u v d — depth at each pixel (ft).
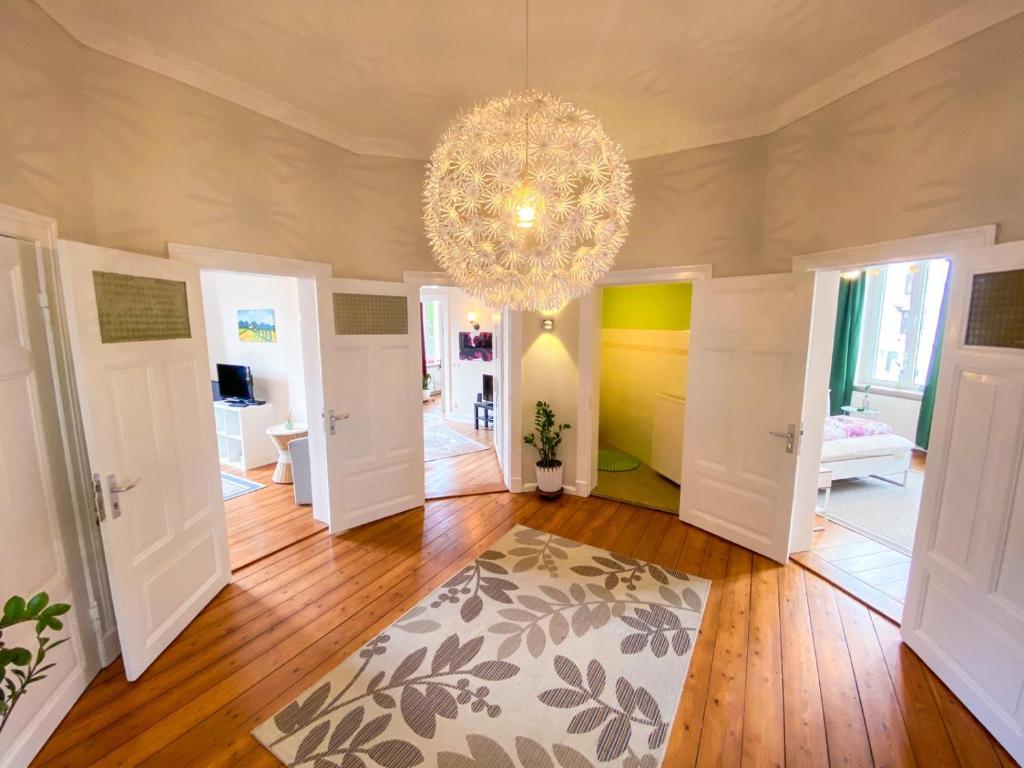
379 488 12.42
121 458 6.66
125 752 5.73
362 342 11.53
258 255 9.52
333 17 6.96
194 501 8.34
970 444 6.42
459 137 6.37
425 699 6.53
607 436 20.22
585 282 6.89
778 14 6.84
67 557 6.47
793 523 10.50
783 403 9.84
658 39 7.50
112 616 7.36
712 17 6.95
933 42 6.91
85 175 6.99
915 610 7.47
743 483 10.79
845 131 8.46
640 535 11.64
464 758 5.64
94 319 6.24
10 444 5.53
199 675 6.98
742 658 7.37
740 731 6.06
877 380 21.90
